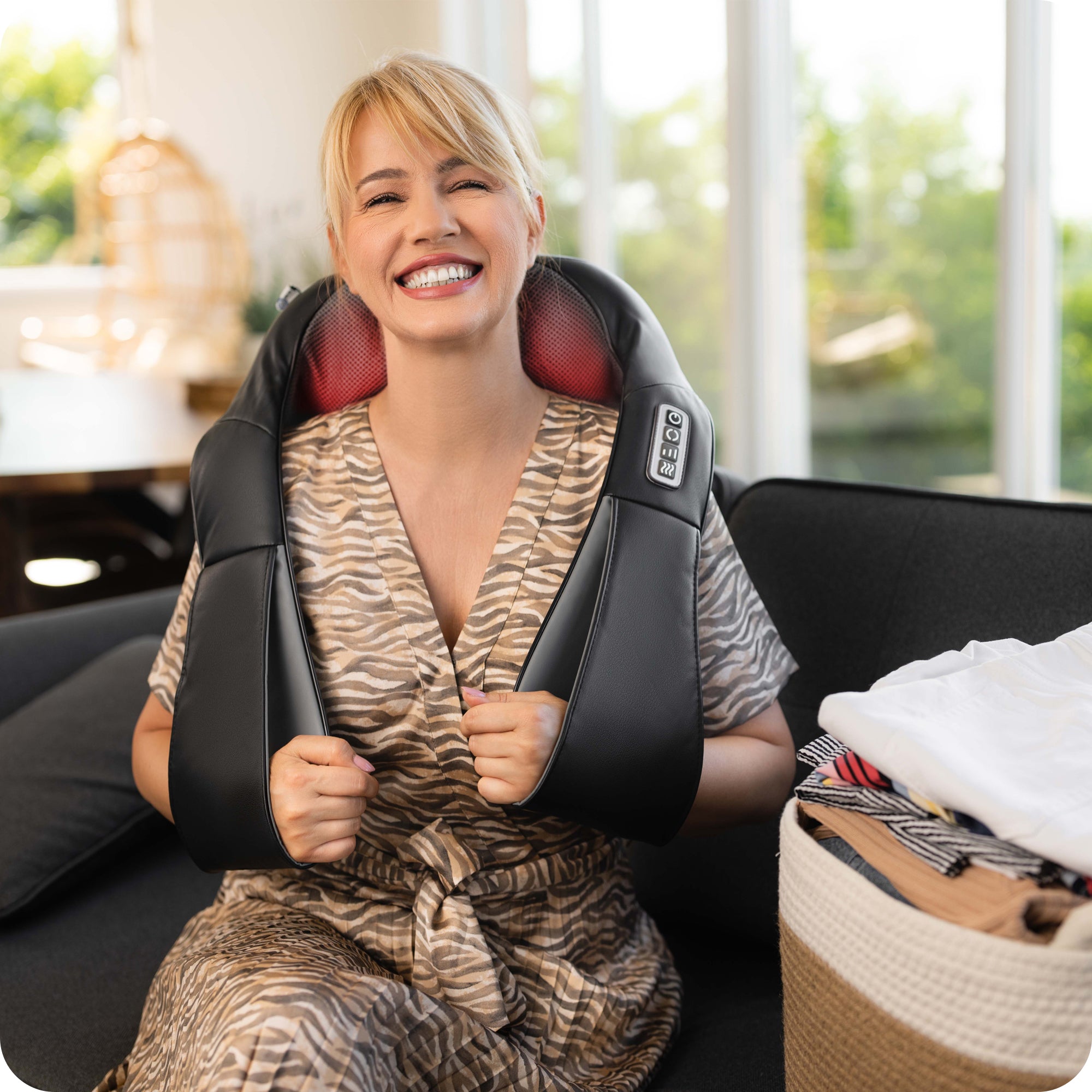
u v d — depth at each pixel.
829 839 0.82
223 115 5.42
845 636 1.20
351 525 1.07
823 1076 0.76
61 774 1.41
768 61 3.02
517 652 1.00
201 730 0.98
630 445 1.02
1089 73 2.25
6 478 2.13
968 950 0.65
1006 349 2.46
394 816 1.04
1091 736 0.73
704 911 1.26
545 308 1.14
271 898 1.04
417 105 0.97
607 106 3.69
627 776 0.91
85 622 1.68
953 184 2.56
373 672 1.02
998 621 1.11
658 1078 1.00
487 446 1.06
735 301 3.19
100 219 5.64
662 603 0.96
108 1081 0.98
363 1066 0.78
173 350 5.18
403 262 0.99
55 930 1.32
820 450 3.04
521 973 1.00
